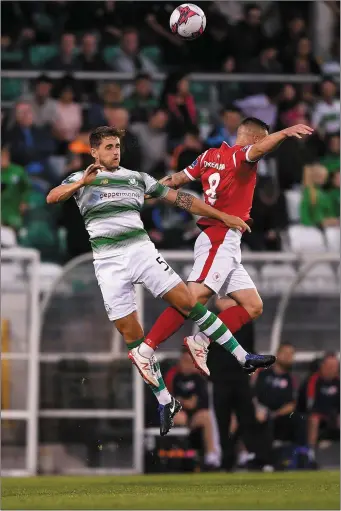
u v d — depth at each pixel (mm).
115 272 28938
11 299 44875
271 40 63562
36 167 56438
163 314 29703
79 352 45188
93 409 45031
